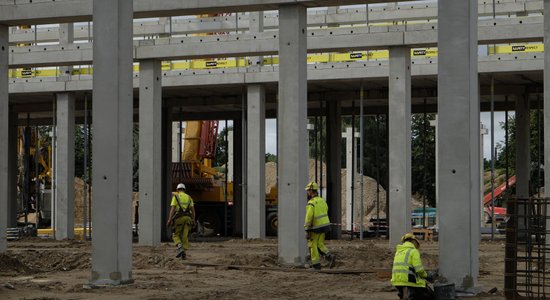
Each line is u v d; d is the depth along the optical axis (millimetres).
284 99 21594
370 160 64625
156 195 29297
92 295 14961
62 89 34562
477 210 14852
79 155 69375
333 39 28000
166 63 33906
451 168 14406
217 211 41250
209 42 29125
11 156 41188
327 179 36656
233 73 33094
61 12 24000
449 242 14383
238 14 37906
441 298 13398
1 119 23438
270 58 33250
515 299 13586
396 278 13273
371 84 34438
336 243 31359
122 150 16109
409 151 27688
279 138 21516
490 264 21984
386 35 27562
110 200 16031
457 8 14391
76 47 30406
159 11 23938
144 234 29062
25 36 40188
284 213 21281
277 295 15164
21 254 23109
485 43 26984
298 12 21750
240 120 42125
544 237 14062
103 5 16125
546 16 20469
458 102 14383
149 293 15297
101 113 16109
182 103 38812
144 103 29641
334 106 36875
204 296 14898
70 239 34719
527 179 34625
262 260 22156
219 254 25156
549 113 20484
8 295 14992
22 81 34969
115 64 16062
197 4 23516
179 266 21188
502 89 34844
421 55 31109
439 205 14484
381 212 61156
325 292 15672
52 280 17797
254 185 32969
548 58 20469
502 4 32344
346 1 21938
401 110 27594
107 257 16062
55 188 35594
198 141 43031
